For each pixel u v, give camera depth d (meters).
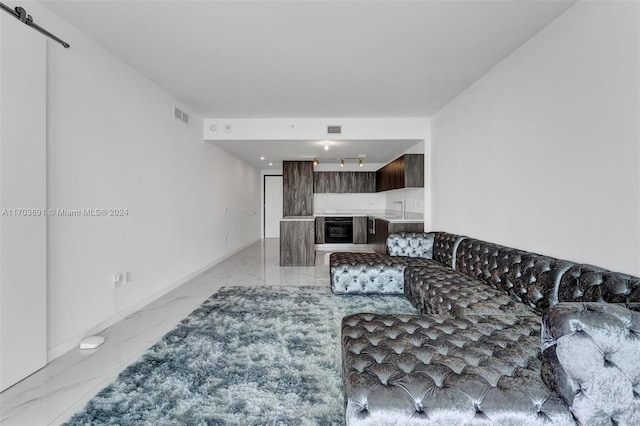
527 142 2.56
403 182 5.05
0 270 1.77
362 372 1.31
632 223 1.68
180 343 2.40
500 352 1.43
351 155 6.45
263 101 4.10
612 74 1.79
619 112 1.75
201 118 4.78
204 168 4.91
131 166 3.10
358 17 2.25
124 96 2.99
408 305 3.26
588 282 1.72
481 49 2.71
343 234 7.74
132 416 1.59
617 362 1.09
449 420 1.13
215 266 5.32
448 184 4.15
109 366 2.08
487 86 3.17
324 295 3.62
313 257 5.45
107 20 2.30
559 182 2.21
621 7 1.73
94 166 2.60
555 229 2.25
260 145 5.35
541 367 1.25
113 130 2.84
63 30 2.29
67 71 2.33
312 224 5.46
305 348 2.32
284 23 2.33
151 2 2.09
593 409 1.08
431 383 1.22
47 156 2.17
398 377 1.26
